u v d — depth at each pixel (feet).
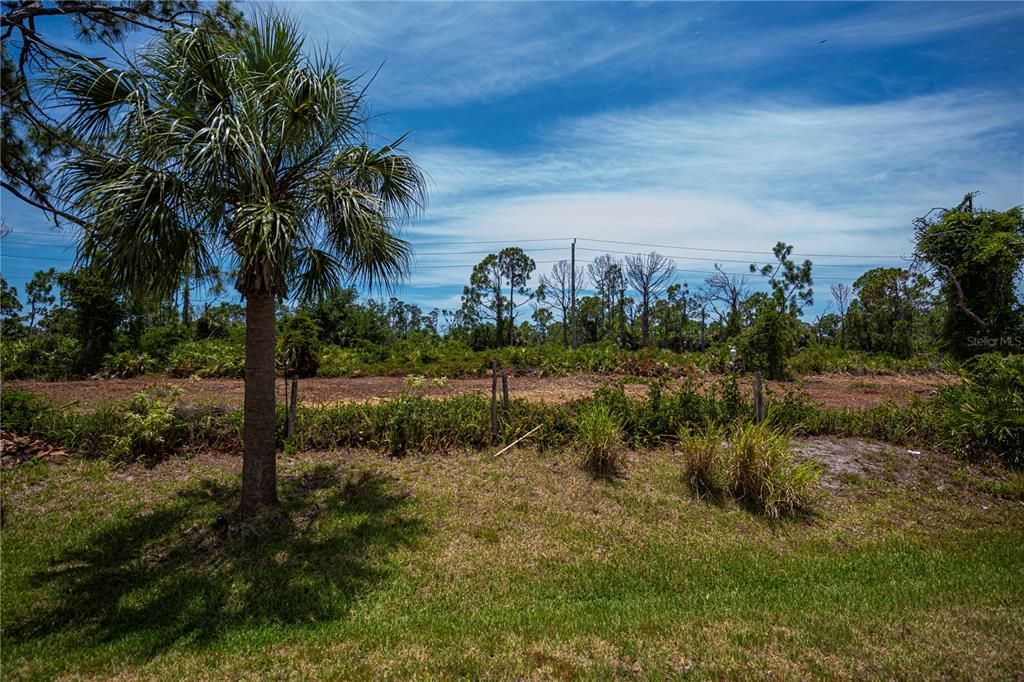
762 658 10.85
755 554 17.15
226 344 58.34
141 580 14.65
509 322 130.93
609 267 149.07
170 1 22.43
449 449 23.93
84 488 19.95
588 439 22.76
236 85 15.89
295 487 20.34
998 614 12.80
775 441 21.25
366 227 16.61
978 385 28.22
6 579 14.57
